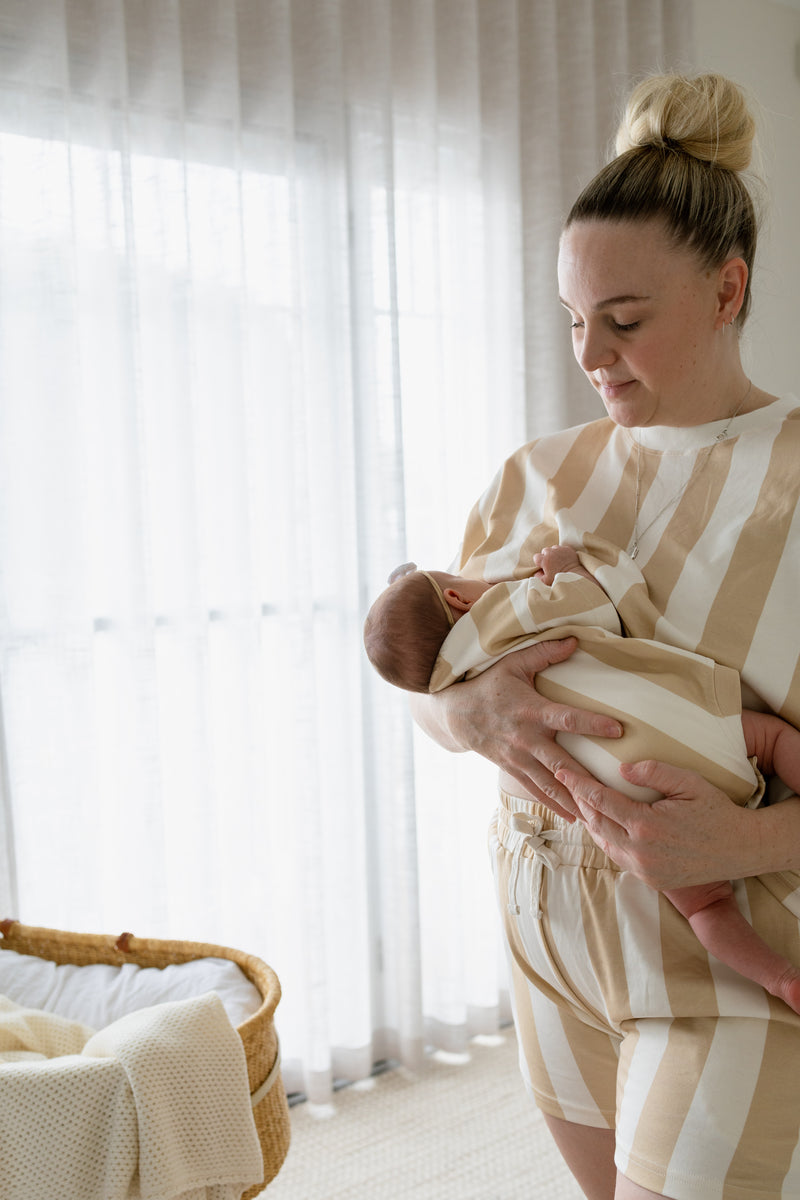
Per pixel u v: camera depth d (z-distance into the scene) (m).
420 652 1.27
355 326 2.46
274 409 2.36
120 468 2.17
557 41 2.73
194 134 2.24
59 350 2.07
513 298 2.67
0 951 1.98
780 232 3.30
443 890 2.58
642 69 2.84
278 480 2.38
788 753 1.02
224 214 2.25
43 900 2.13
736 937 0.99
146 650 2.16
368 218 2.44
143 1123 1.34
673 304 1.02
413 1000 2.52
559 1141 1.25
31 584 2.11
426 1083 2.48
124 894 2.22
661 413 1.10
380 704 2.52
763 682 1.03
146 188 2.19
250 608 2.31
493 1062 2.57
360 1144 2.23
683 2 2.89
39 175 2.04
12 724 2.09
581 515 1.21
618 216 1.01
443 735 1.27
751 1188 0.96
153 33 2.15
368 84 2.43
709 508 1.11
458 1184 2.07
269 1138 1.59
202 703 2.25
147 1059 1.37
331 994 2.49
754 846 0.97
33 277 2.07
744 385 1.14
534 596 1.12
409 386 2.58
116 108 2.09
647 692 1.03
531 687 1.10
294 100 2.35
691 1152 0.97
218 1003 1.49
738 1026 0.99
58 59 2.03
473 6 2.56
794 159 3.36
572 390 2.77
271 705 2.41
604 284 1.02
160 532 2.26
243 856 2.35
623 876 1.08
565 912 1.12
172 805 2.29
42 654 2.11
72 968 1.93
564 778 1.03
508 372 2.71
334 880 2.48
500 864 1.22
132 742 2.20
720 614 1.06
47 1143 1.34
